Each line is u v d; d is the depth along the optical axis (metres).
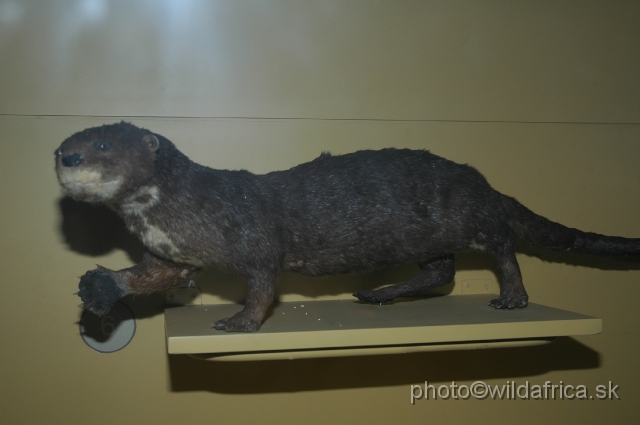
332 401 2.32
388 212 1.93
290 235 1.87
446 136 2.38
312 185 1.93
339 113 2.31
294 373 2.29
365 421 2.34
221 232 1.76
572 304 2.48
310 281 2.29
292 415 2.29
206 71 2.21
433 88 2.38
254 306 1.75
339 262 1.96
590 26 2.52
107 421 2.16
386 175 1.98
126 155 1.64
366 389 2.35
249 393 2.26
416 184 1.98
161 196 1.73
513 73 2.45
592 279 2.50
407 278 2.36
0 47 2.08
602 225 2.51
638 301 2.53
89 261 2.14
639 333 2.53
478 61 2.42
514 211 2.15
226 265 1.79
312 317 1.93
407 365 2.38
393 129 2.35
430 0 2.39
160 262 1.88
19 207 2.10
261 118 2.25
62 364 2.13
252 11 2.25
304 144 2.28
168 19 2.19
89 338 2.15
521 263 2.45
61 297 2.13
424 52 2.38
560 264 2.48
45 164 2.11
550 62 2.48
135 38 2.17
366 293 2.15
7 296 2.10
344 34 2.32
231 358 1.76
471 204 1.99
